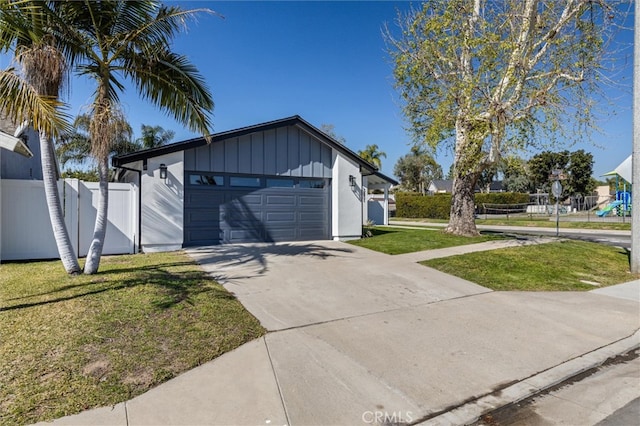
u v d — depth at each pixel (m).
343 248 11.13
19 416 2.68
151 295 5.36
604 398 3.30
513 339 4.57
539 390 3.40
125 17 6.64
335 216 13.02
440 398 3.19
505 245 11.69
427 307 5.85
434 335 4.63
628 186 30.95
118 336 4.02
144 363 3.54
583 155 43.44
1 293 5.35
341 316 5.25
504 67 10.40
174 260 8.45
